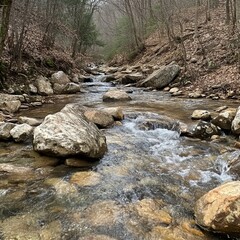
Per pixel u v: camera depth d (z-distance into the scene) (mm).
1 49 10297
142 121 7645
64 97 11977
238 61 12664
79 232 3303
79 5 24359
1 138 6152
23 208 3746
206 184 4527
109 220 3531
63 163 5090
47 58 15219
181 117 8148
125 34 26719
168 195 4172
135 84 15625
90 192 4172
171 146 6199
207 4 20719
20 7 13438
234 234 3213
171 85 13977
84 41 27297
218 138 6508
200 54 15531
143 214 3670
